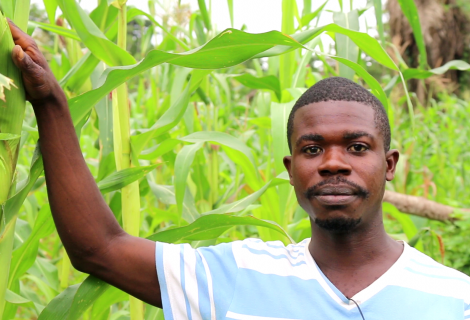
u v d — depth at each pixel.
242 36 1.23
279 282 1.28
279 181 1.90
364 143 1.21
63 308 1.40
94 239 1.29
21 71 1.13
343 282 1.24
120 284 1.33
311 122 1.24
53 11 1.89
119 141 1.69
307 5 2.48
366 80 1.61
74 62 2.46
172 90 2.31
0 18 1.07
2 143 1.11
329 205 1.19
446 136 6.27
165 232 1.52
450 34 10.84
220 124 3.29
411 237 2.60
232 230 3.08
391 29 10.28
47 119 1.24
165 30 1.94
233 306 1.26
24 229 2.10
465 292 1.18
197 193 2.68
